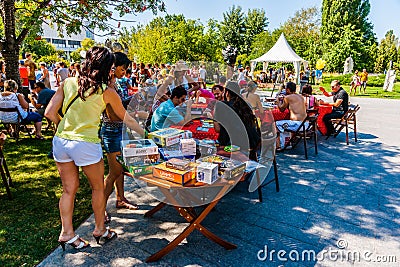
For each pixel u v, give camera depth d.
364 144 5.74
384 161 4.71
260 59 14.88
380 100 13.34
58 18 5.75
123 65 2.50
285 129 4.95
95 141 2.24
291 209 3.14
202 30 21.58
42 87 5.67
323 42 33.78
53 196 3.29
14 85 5.18
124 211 3.06
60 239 2.34
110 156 2.69
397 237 2.66
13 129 5.62
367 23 36.00
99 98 2.16
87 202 3.20
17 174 3.88
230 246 2.43
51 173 3.95
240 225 2.81
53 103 2.22
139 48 24.12
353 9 33.56
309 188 3.67
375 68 35.62
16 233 2.57
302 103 5.03
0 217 2.82
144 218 2.92
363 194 3.52
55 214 2.92
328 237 2.64
